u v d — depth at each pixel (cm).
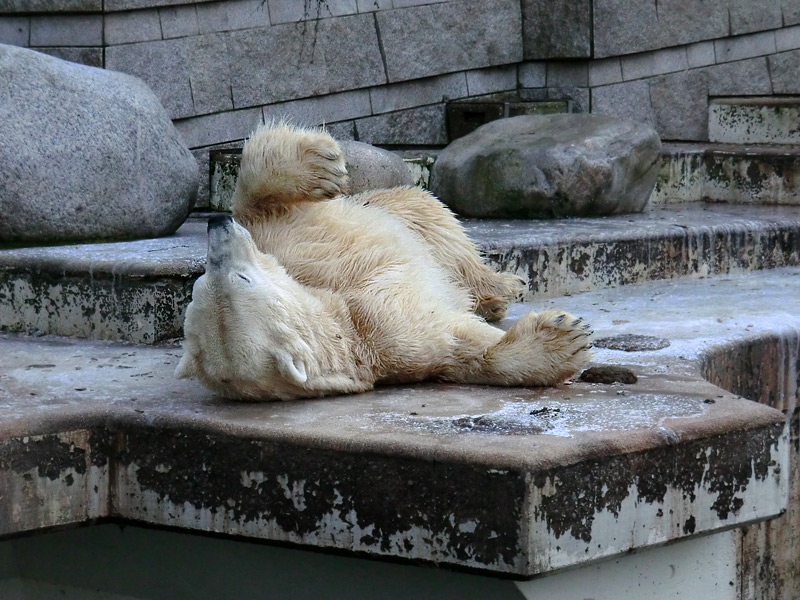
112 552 686
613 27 1861
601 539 540
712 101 2000
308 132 746
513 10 1877
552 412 613
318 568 611
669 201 1667
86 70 1145
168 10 1477
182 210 1171
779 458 602
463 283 865
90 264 881
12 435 598
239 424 596
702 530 578
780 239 1297
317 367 643
